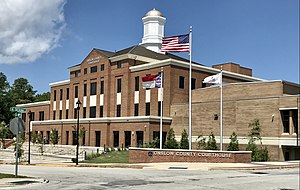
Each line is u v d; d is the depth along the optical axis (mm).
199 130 50094
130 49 65812
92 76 68125
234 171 26234
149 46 74562
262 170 27672
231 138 43719
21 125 19812
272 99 42188
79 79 71625
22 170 26766
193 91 54719
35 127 78938
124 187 16375
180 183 18312
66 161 41438
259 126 42938
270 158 41375
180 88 56125
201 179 20375
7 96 110875
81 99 70562
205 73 59531
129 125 55312
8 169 28172
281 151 40812
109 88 64562
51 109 80250
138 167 28719
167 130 53844
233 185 17875
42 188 15805
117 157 42125
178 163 31531
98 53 67250
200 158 32438
